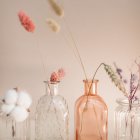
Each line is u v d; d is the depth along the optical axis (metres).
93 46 0.73
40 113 0.69
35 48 0.73
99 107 0.68
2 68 0.73
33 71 0.74
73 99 0.75
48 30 0.73
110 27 0.73
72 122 0.76
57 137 0.69
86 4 0.72
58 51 0.73
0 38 0.73
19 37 0.73
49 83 0.68
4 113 0.63
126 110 0.66
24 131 0.68
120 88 0.64
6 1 0.72
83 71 0.74
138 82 0.70
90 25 0.73
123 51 0.74
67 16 0.72
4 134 0.67
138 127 0.66
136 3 0.73
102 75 0.74
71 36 0.73
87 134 0.69
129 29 0.73
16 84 0.74
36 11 0.72
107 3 0.72
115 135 0.69
